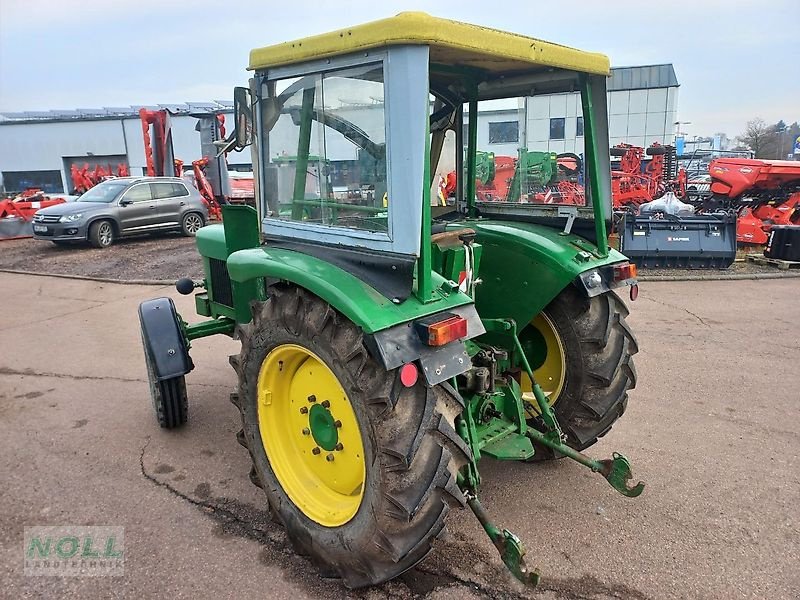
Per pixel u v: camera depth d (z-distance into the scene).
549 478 3.50
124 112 45.06
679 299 7.94
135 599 2.56
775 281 9.04
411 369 2.14
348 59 2.30
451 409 2.37
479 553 2.83
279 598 2.56
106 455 3.81
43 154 40.00
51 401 4.73
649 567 2.73
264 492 3.21
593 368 3.28
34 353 5.99
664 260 9.81
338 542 2.52
